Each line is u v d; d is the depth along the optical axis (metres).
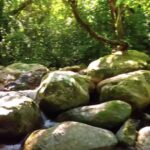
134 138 3.74
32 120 3.95
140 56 5.52
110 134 3.68
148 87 4.48
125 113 4.01
